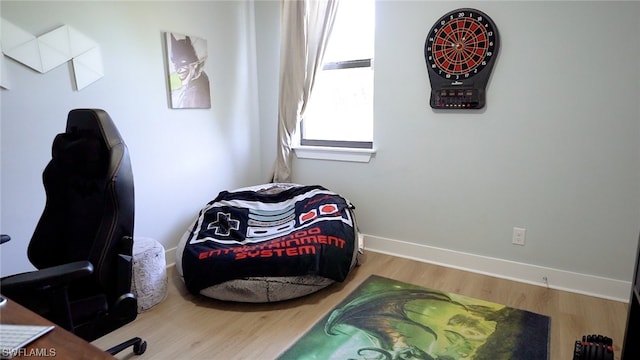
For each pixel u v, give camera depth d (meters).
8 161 2.00
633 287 1.41
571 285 2.45
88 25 2.25
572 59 2.24
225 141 3.23
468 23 2.45
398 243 3.02
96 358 0.82
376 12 2.79
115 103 2.42
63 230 1.54
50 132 2.14
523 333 1.99
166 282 2.39
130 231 1.42
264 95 3.47
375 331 2.02
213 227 2.62
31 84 2.04
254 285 2.21
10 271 2.06
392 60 2.79
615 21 2.11
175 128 2.82
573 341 1.92
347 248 2.47
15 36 1.96
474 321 2.10
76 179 1.50
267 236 2.62
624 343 1.42
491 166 2.57
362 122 3.12
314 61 3.05
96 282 1.36
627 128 2.17
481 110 2.54
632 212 2.22
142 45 2.54
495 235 2.64
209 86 3.03
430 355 1.83
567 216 2.40
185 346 1.91
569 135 2.31
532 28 2.31
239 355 1.84
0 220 2.01
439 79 2.60
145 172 2.65
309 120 3.38
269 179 3.50
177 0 2.73
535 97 2.37
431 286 2.51
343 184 3.20
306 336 1.98
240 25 3.25
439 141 2.72
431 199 2.82
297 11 3.03
